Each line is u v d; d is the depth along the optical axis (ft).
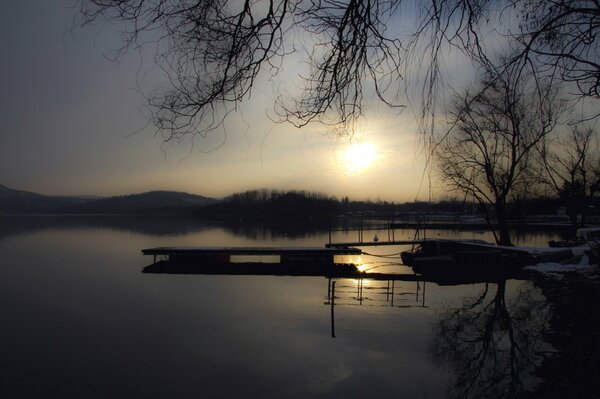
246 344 37.96
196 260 89.56
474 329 40.96
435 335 39.60
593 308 43.88
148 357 35.01
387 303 53.78
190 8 12.09
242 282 71.26
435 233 185.26
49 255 112.27
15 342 39.24
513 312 47.11
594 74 16.08
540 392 26.73
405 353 35.09
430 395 27.45
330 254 87.45
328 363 33.17
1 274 80.07
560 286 56.39
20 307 53.36
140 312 50.24
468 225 225.35
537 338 37.01
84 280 73.46
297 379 30.37
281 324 44.11
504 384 28.17
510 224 213.66
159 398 27.76
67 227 266.98
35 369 32.73
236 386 29.40
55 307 53.21
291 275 78.89
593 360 30.60
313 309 50.83
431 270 79.51
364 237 169.07
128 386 29.48
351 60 13.47
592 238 91.66
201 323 44.91
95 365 33.47
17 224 308.19
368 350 35.76
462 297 56.54
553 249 78.79
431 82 13.79
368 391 28.12
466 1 12.99
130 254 114.32
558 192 98.94
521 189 91.50
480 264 76.95
